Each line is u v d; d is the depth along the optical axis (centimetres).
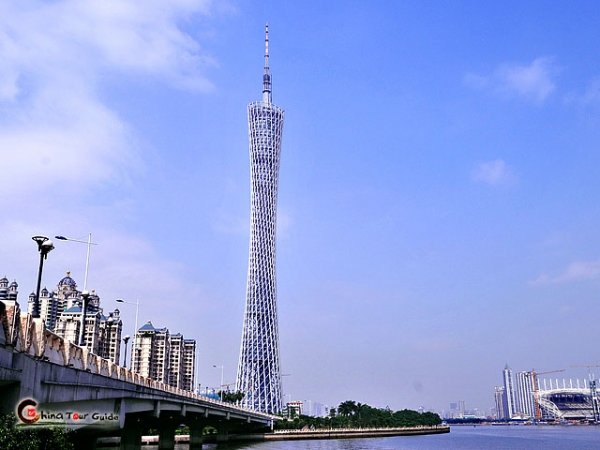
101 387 5275
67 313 19950
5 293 12862
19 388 3369
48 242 4391
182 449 15438
